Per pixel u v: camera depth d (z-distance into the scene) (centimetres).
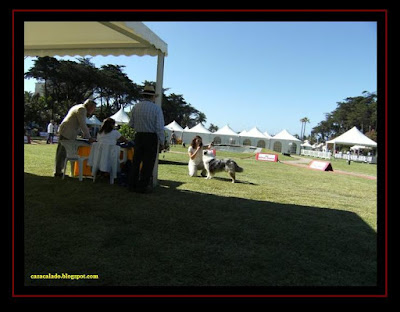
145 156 500
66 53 717
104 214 372
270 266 260
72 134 582
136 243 289
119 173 579
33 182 523
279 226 380
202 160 809
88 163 566
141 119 490
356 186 941
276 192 655
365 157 3956
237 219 396
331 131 10169
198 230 340
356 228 399
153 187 577
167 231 329
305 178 1061
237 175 962
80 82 4288
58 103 4097
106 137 550
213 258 268
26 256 246
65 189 488
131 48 642
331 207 535
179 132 4597
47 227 314
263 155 2088
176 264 251
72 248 268
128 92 5056
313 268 262
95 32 566
